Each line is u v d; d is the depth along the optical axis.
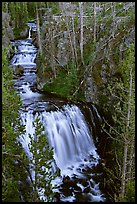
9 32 36.59
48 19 29.91
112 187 15.48
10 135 11.75
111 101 19.30
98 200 14.70
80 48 23.27
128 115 12.64
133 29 20.44
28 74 27.66
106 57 20.89
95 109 20.27
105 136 19.02
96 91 20.53
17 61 30.33
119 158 16.14
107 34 22.22
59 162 17.33
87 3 29.33
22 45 34.53
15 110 12.70
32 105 19.72
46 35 27.41
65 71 23.80
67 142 18.20
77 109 19.77
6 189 11.27
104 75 20.47
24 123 17.23
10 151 11.88
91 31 23.98
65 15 26.11
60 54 24.61
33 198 11.98
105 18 23.73
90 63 21.78
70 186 15.62
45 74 24.34
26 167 12.30
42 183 11.98
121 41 20.72
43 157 11.61
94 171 16.86
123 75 17.48
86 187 15.58
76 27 25.05
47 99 21.45
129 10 22.47
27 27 40.28
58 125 18.19
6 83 14.17
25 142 16.05
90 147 18.98
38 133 12.16
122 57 20.03
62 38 25.25
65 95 21.91
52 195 12.33
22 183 12.55
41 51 26.38
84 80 21.52
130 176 13.52
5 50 15.32
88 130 19.41
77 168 17.20
